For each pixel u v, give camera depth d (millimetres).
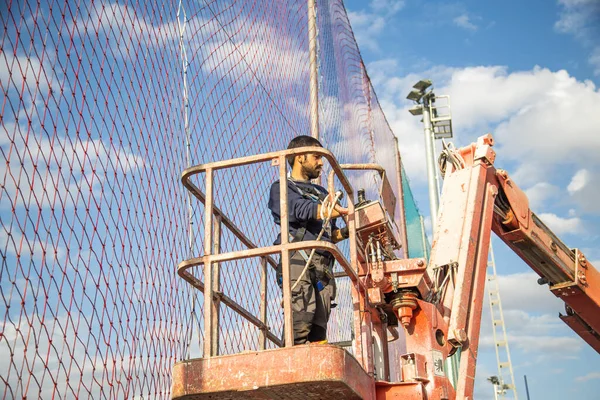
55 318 3303
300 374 3807
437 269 6508
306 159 4945
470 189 7141
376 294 5500
